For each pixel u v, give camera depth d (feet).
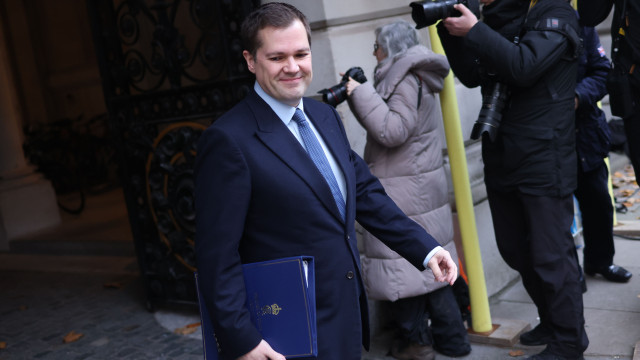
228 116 6.06
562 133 9.21
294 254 5.95
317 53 11.63
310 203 5.93
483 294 11.27
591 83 11.99
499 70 8.84
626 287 12.82
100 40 14.39
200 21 12.78
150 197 14.43
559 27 8.80
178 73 13.32
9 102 24.79
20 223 24.03
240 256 6.02
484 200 13.33
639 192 19.43
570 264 9.47
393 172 10.34
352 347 6.11
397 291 10.35
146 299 15.80
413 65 9.97
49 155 29.01
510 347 10.90
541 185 9.27
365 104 9.95
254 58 5.95
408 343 10.81
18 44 32.65
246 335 5.51
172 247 14.29
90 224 24.43
